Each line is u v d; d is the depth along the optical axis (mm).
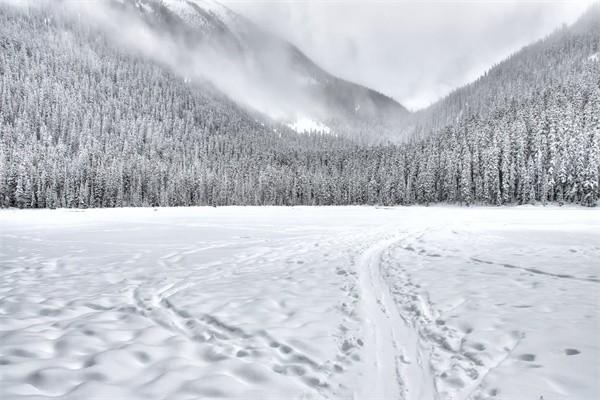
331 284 8258
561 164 65938
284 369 4027
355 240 17172
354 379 3844
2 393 3295
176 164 117938
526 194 69875
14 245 15469
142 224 27969
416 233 20172
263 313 5973
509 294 6898
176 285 8203
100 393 3342
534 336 4574
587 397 3137
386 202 95750
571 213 44438
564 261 10781
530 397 3217
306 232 21219
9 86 155625
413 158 100812
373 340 4910
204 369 3916
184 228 24156
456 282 8070
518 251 13016
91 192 84938
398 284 8156
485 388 3453
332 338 4891
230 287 7941
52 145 118250
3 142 107625
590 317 5320
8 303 6609
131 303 6727
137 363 4070
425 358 4359
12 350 4312
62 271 9953
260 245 15477
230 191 109312
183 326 5492
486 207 73875
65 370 3783
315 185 111750
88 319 5684
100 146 124812
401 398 3469
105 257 12297
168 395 3355
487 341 4578
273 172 118875
